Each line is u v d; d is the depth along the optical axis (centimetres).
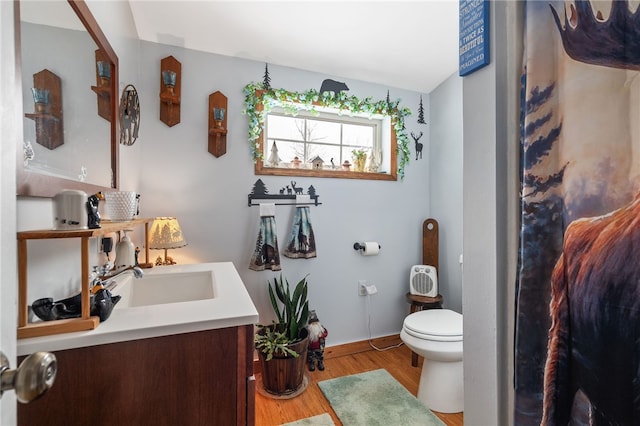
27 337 64
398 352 231
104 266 112
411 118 250
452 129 232
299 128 229
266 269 197
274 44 193
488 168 65
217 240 195
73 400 67
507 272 64
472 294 69
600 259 48
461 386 163
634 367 44
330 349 222
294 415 158
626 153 45
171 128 185
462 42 70
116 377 70
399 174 243
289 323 184
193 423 76
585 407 50
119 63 137
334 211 226
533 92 57
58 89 83
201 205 191
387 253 242
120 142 138
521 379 59
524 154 59
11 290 42
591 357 49
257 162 204
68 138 89
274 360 173
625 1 46
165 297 132
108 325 72
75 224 70
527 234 58
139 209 176
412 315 185
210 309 85
